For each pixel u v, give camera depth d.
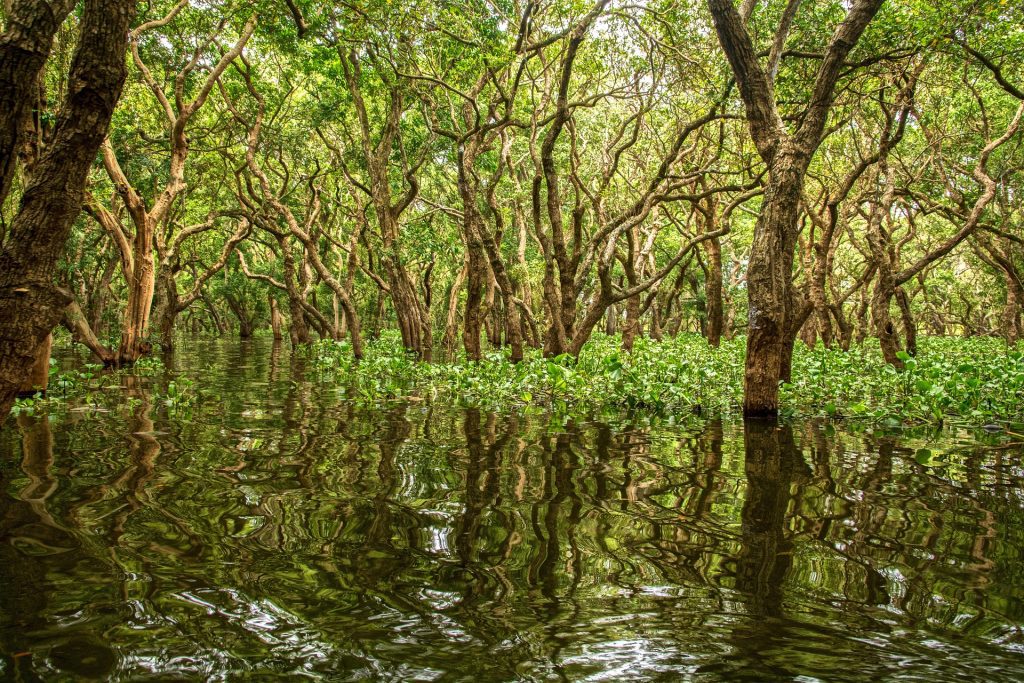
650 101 14.95
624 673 2.12
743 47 7.80
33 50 3.93
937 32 10.18
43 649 2.26
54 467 5.00
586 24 11.74
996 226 20.42
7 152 3.97
